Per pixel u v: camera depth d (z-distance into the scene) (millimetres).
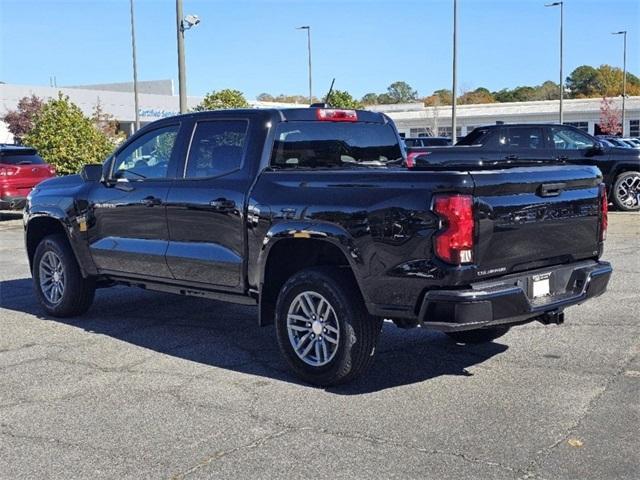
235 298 6133
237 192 5891
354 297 5207
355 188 5156
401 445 4359
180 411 5008
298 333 5555
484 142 15992
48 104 22844
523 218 5027
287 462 4172
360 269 5082
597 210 5664
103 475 4074
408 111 66688
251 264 5812
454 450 4270
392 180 4977
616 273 9461
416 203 4809
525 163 5551
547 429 4535
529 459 4129
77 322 7656
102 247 7152
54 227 8133
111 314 7996
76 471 4133
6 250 13484
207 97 28125
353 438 4480
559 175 5312
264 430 4641
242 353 6414
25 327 7473
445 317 4754
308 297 5438
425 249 4773
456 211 4668
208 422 4797
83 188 7383
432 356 6176
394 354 6262
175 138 6605
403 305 4934
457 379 5555
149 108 56719
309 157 6234
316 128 6305
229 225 5949
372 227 5000
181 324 7504
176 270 6465
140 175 6895
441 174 4766
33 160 18281
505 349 6320
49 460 4285
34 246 8219
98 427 4758
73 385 5609
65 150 22016
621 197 16375
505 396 5148
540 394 5164
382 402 5094
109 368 6027
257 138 5965
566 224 5375
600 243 5746
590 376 5523
